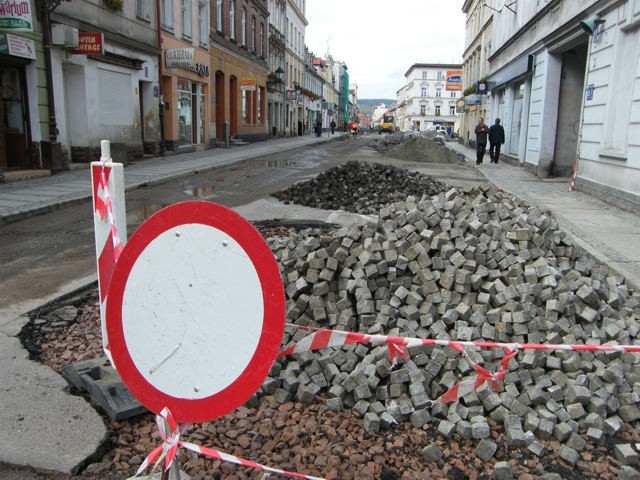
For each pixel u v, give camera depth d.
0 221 9.03
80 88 16.58
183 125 25.97
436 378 3.71
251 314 2.09
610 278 5.33
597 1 12.39
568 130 17.14
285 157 25.44
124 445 3.11
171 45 23.72
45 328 4.68
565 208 10.73
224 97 32.53
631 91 10.93
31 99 14.59
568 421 3.31
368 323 4.03
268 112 47.06
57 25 14.84
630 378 3.75
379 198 10.82
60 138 15.62
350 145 39.78
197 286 2.11
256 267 2.06
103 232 3.24
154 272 2.11
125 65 19.12
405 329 3.99
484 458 3.08
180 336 2.13
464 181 16.19
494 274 4.52
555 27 16.41
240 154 25.34
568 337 3.94
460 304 4.19
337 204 10.57
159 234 2.09
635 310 4.93
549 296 4.32
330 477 2.82
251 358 2.09
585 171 13.17
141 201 11.51
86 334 4.55
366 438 3.23
